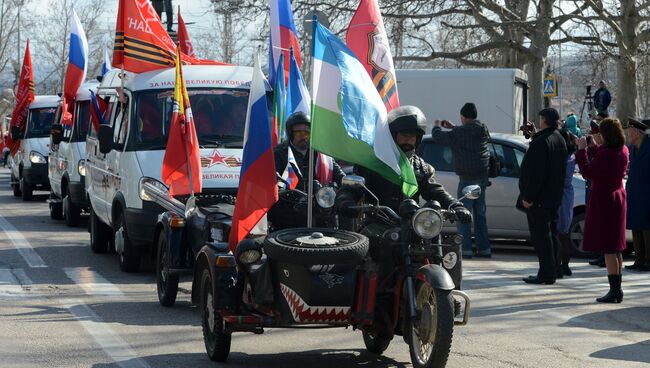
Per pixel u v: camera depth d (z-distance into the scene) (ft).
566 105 236.22
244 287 29.55
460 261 28.25
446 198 30.12
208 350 30.68
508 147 59.88
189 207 39.37
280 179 33.91
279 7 49.78
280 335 34.68
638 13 122.31
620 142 42.24
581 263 56.08
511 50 134.51
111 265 51.75
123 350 31.68
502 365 30.12
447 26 116.78
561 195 47.32
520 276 50.08
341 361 30.78
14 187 105.19
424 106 85.71
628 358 31.40
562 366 30.14
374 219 29.45
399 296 28.02
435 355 26.22
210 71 51.29
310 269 26.99
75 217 71.41
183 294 43.09
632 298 43.60
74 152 69.77
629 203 53.01
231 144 47.78
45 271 49.32
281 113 39.34
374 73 35.01
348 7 112.06
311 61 30.22
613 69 164.04
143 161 47.26
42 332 34.40
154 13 50.90
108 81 58.34
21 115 95.86
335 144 29.84
